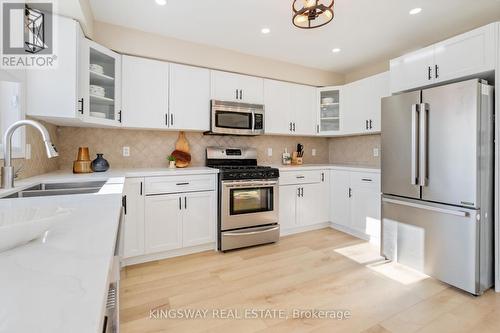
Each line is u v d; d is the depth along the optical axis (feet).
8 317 1.05
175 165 9.75
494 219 6.49
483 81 6.28
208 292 6.40
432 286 6.67
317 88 12.28
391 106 7.97
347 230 11.08
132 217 7.79
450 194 6.58
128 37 8.33
